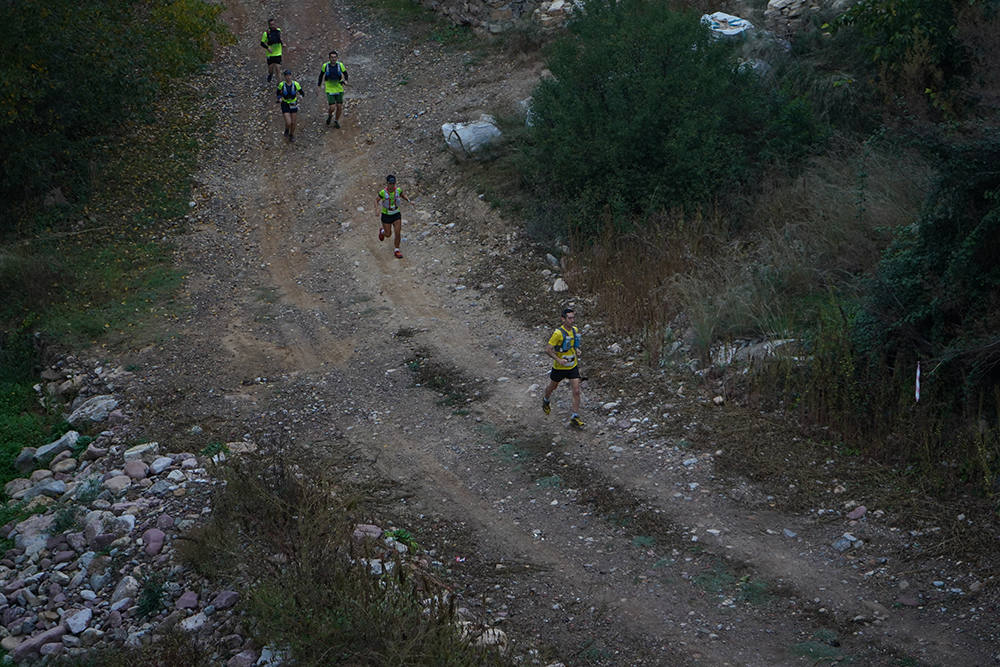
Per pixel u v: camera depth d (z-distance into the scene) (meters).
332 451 12.05
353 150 22.28
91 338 15.88
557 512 10.34
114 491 11.11
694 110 16.50
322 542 8.70
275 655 7.66
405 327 15.48
